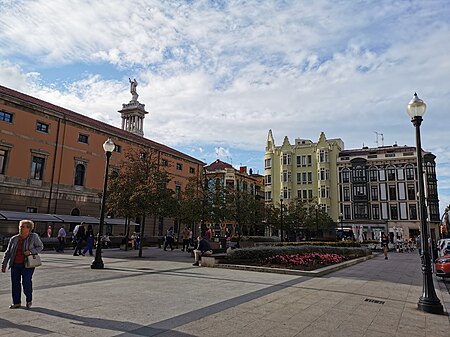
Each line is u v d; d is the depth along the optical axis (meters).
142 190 22.14
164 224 51.59
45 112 36.16
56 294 8.53
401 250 38.03
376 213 61.75
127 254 23.55
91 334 5.40
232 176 70.94
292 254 17.41
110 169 42.88
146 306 7.42
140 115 66.00
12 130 33.22
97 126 41.47
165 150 52.22
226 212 29.23
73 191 38.44
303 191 68.56
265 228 61.72
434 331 6.28
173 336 5.45
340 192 64.75
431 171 59.94
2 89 33.69
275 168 72.44
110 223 39.59
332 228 63.19
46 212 35.75
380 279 13.12
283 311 7.36
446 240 22.61
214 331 5.78
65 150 38.03
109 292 8.95
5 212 30.17
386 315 7.35
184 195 30.64
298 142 73.38
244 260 16.27
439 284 13.73
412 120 9.24
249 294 9.11
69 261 17.22
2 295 8.31
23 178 33.84
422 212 8.59
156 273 13.16
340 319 6.87
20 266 7.01
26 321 6.03
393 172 61.88
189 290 9.51
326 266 15.74
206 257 15.88
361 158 64.19
